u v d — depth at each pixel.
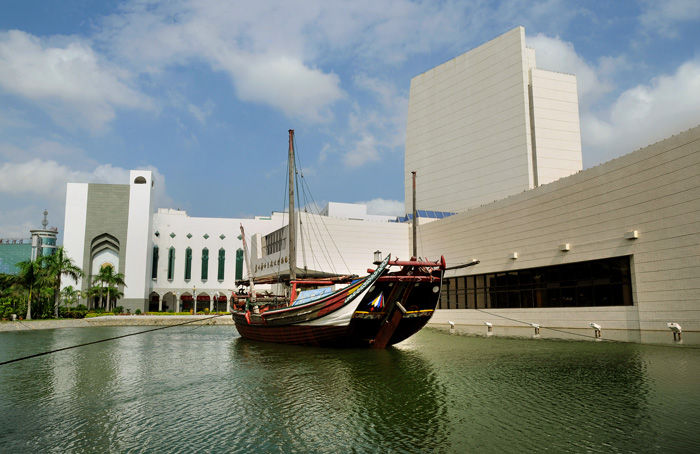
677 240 26.91
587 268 33.28
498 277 41.91
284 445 9.92
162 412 12.77
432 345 27.61
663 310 27.58
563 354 22.14
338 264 51.25
